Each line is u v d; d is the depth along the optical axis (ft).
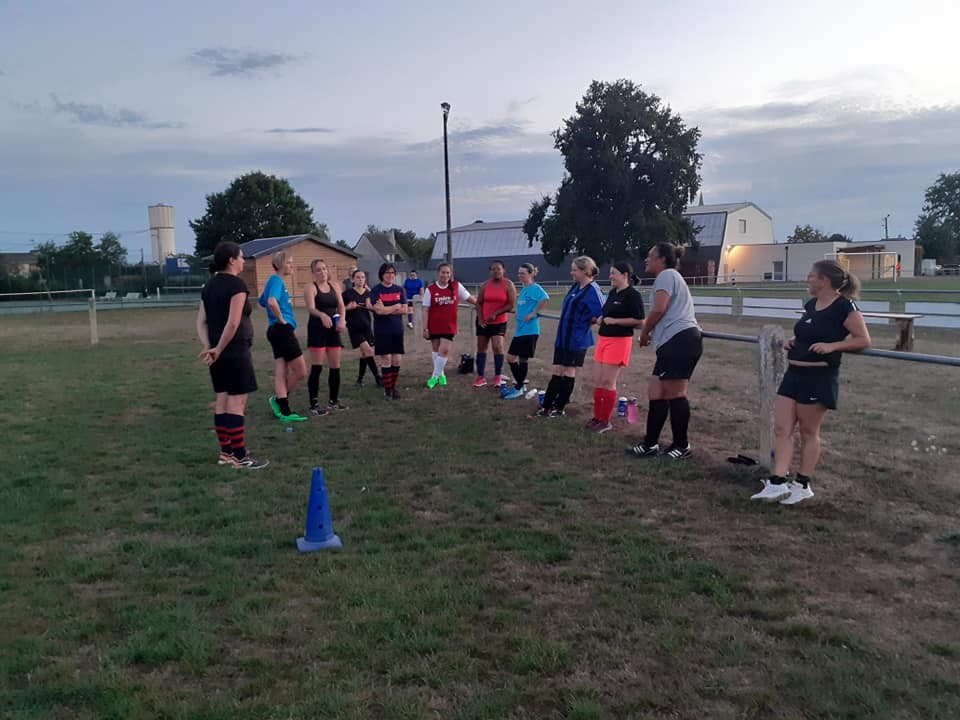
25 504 17.74
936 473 19.45
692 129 171.01
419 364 43.21
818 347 16.34
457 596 12.39
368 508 17.26
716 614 11.83
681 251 21.12
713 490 18.28
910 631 11.23
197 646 10.82
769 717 9.14
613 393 24.85
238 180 214.07
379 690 9.70
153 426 26.84
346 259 147.64
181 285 162.30
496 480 19.36
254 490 18.84
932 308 58.90
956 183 304.50
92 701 9.53
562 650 10.59
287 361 27.14
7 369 43.45
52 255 178.09
